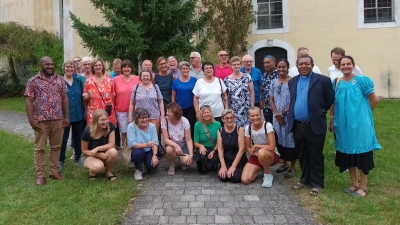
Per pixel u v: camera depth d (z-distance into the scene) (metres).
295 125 4.72
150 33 9.90
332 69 5.55
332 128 4.95
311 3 14.62
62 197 4.55
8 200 4.45
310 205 4.26
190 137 5.76
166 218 3.97
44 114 5.00
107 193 4.67
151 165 5.44
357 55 14.47
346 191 4.62
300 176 5.38
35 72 17.89
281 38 14.97
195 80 6.23
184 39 9.70
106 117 5.21
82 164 5.41
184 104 6.14
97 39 9.35
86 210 4.12
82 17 13.77
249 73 6.57
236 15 13.63
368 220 3.81
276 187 4.96
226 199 4.51
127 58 9.75
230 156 5.39
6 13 21.89
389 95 14.34
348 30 14.42
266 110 6.26
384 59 14.27
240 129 5.33
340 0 14.39
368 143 4.39
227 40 13.67
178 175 5.55
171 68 6.80
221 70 6.68
